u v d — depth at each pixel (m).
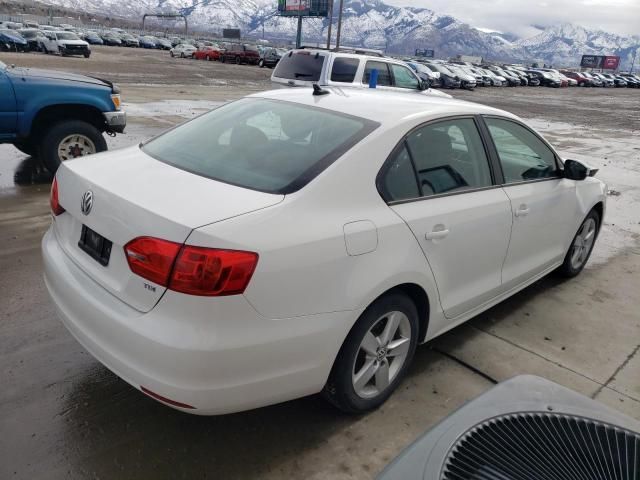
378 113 3.04
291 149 2.79
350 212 2.58
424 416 2.95
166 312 2.19
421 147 3.04
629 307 4.55
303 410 2.93
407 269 2.77
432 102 3.41
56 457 2.50
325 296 2.43
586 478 1.34
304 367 2.44
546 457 1.41
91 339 2.44
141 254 2.23
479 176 3.44
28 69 7.07
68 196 2.76
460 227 3.12
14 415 2.74
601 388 3.37
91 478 2.40
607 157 12.55
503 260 3.67
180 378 2.17
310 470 2.53
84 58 37.00
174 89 19.78
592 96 40.75
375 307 2.70
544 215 4.00
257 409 2.91
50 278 2.81
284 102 3.34
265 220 2.30
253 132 3.04
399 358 3.01
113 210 2.40
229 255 2.14
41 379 3.03
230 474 2.47
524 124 4.00
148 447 2.60
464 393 3.19
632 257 5.78
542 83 49.78
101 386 3.01
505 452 1.42
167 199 2.37
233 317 2.18
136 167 2.80
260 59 45.97
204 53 50.62
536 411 1.57
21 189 6.42
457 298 3.31
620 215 7.47
